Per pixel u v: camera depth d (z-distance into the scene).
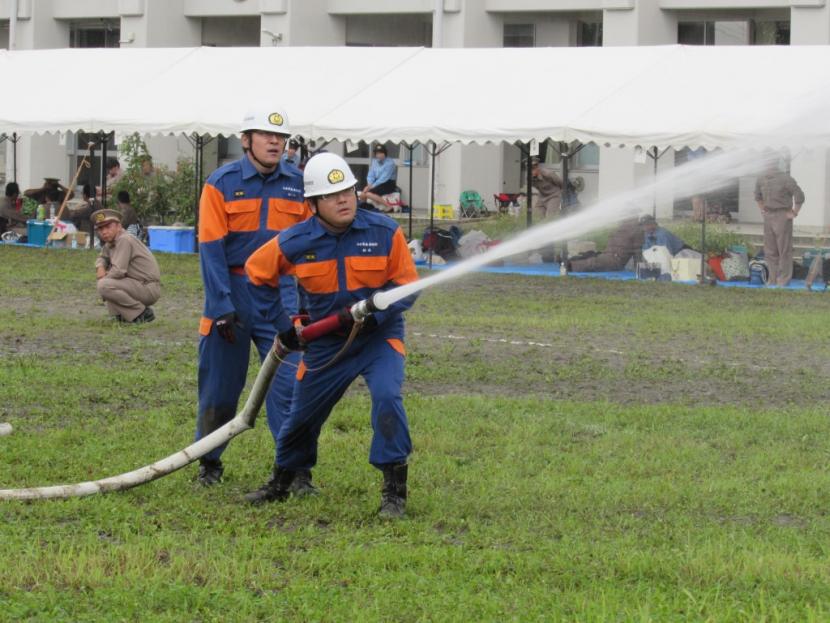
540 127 26.55
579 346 17.95
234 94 30.62
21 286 24.11
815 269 26.11
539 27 39.91
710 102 25.73
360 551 8.06
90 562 7.67
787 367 16.45
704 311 22.06
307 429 9.26
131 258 19.44
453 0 38.84
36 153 46.44
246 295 9.91
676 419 12.88
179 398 13.52
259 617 6.95
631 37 36.19
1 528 8.47
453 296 24.02
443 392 14.35
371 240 8.88
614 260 28.67
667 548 8.40
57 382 14.23
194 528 8.62
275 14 41.31
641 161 26.97
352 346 8.92
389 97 29.03
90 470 10.25
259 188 9.82
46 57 34.59
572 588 7.51
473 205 38.69
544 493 9.84
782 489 10.05
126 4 43.78
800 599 7.37
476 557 8.03
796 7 34.25
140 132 30.41
